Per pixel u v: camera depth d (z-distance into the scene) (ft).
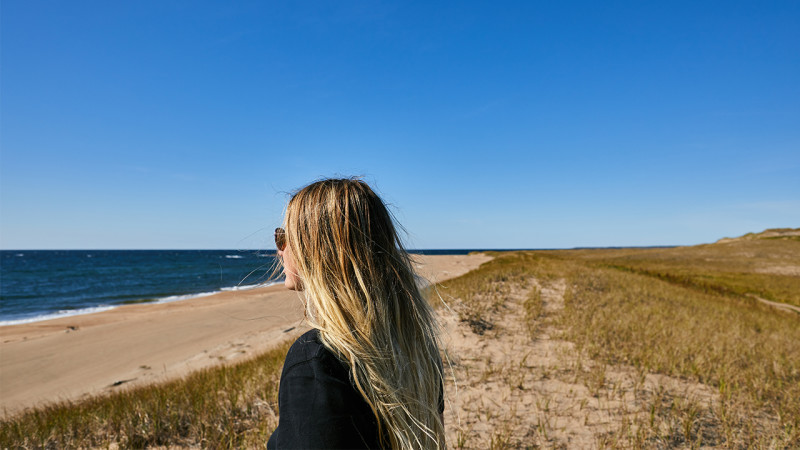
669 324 30.63
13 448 13.62
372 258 3.02
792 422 13.89
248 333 48.75
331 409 2.42
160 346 45.37
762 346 26.84
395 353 2.91
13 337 51.11
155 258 370.53
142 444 13.05
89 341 48.14
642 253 214.07
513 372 18.84
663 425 13.48
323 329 2.75
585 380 17.58
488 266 116.26
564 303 38.78
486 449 12.29
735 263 153.69
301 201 3.21
